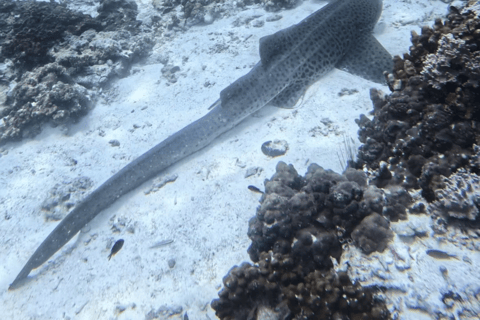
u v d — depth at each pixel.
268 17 2.40
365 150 1.34
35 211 1.74
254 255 1.26
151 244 1.47
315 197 1.23
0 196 1.84
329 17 1.82
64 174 1.86
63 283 1.46
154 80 2.24
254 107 1.75
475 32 1.16
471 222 1.11
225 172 1.62
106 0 2.77
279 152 1.59
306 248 1.17
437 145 1.20
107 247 1.53
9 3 2.94
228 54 2.24
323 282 1.12
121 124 2.04
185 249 1.42
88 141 2.01
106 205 1.64
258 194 1.50
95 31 2.50
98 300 1.38
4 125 2.14
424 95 1.28
